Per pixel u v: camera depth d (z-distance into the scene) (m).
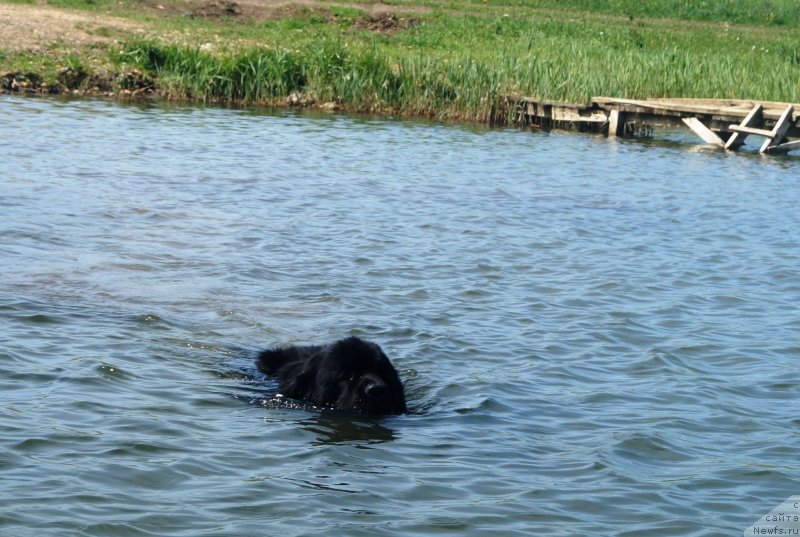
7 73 27.30
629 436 7.11
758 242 14.67
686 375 8.66
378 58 30.62
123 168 17.56
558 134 28.16
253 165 18.95
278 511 5.64
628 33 42.25
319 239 13.37
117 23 34.09
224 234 13.27
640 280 12.11
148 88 28.83
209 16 38.47
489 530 5.55
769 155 26.00
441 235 14.08
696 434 7.25
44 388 7.40
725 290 11.81
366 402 7.44
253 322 9.59
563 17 47.84
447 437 7.04
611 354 9.20
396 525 5.55
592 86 30.56
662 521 5.76
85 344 8.49
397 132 25.59
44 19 32.59
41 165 17.14
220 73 29.47
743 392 8.27
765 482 6.39
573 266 12.70
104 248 11.95
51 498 5.56
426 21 41.66
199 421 7.06
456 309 10.45
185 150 20.09
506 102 29.88
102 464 6.10
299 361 8.11
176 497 5.74
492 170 20.44
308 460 6.47
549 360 8.92
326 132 24.48
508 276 12.02
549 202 17.16
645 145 26.84
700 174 21.61
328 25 39.19
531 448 6.87
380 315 10.05
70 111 24.27
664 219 16.16
